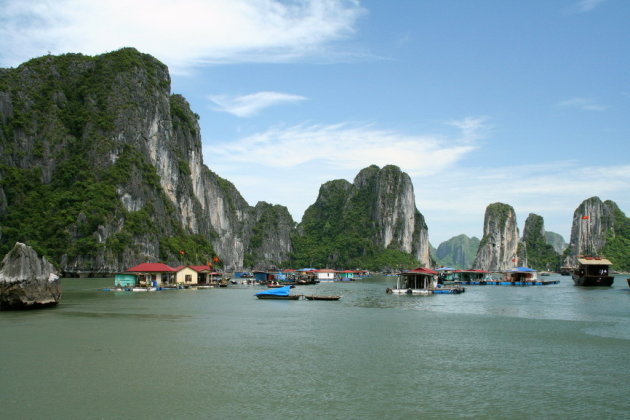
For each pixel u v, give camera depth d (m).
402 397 24.31
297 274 156.25
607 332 43.19
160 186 198.25
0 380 26.44
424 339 39.09
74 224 159.25
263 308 61.34
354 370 29.05
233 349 34.44
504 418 21.81
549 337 40.44
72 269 151.38
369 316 53.50
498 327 45.78
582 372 29.02
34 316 50.25
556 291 103.56
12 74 191.38
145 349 34.12
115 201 171.38
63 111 191.62
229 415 21.80
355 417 21.70
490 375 28.23
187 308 60.06
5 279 54.56
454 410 22.66
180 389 25.17
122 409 22.39
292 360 31.36
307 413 22.09
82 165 178.88
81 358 31.30
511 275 140.00
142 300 70.75
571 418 21.86
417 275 94.44
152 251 176.38
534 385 26.41
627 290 106.12
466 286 128.75
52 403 23.06
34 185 173.88
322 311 58.47
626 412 22.58
